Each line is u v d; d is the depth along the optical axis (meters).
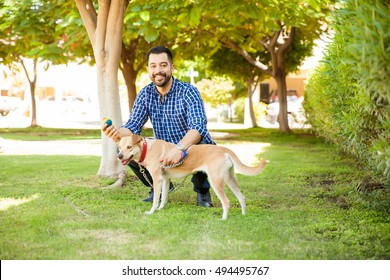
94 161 10.20
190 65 30.12
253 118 25.22
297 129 22.88
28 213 5.34
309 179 8.03
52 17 10.96
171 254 3.93
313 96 10.27
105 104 7.67
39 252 3.99
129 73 18.53
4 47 15.80
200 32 15.41
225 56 20.05
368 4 3.21
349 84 4.65
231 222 4.95
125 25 10.30
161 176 5.40
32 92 23.16
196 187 5.93
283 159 10.67
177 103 5.83
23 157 11.01
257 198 6.39
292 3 9.47
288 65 19.36
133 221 4.97
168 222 4.92
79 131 21.08
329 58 5.79
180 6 9.21
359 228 4.79
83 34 10.19
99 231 4.63
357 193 6.13
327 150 12.63
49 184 7.27
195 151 5.23
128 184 7.28
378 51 2.99
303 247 4.13
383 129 4.36
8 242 4.24
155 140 5.46
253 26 14.55
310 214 5.42
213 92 31.33
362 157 6.24
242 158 10.91
